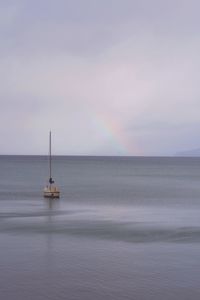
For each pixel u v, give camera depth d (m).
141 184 137.62
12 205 78.12
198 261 37.28
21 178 157.62
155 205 80.38
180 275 33.38
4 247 42.34
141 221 59.97
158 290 30.05
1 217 62.91
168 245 43.66
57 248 41.97
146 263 36.59
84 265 35.91
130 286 30.78
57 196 91.75
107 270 34.59
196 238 47.34
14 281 31.70
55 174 191.50
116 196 97.50
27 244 43.72
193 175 195.38
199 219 62.06
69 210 71.88
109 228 53.44
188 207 77.44
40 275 33.16
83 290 29.92
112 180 156.25
